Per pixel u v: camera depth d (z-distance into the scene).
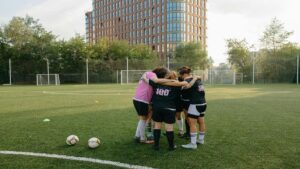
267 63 39.47
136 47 59.38
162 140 5.84
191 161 4.43
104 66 43.31
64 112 9.92
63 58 46.03
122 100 14.38
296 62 37.88
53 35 48.34
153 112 5.12
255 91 21.59
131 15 103.81
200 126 5.46
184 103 5.50
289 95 17.33
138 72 41.34
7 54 46.47
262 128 6.92
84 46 47.56
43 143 5.55
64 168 4.12
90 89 25.52
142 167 4.16
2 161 4.45
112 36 113.25
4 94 19.81
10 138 5.97
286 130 6.68
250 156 4.66
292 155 4.71
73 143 5.38
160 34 92.94
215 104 12.30
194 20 94.25
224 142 5.58
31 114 9.48
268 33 44.94
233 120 8.09
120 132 6.50
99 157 4.64
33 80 44.19
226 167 4.15
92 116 8.93
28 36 47.53
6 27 47.69
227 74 39.84
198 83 5.38
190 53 66.06
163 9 91.31
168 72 5.43
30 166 4.21
